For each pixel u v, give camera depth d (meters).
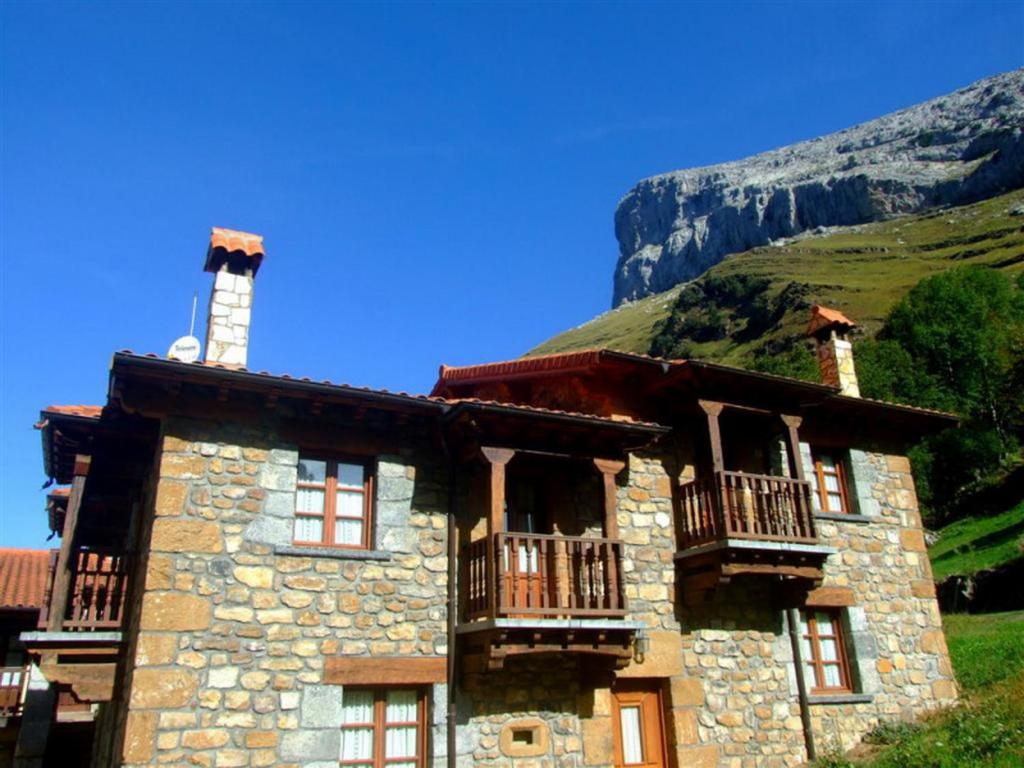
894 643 13.49
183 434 9.62
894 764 10.30
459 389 15.32
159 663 8.71
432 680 10.01
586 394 12.76
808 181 126.75
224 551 9.41
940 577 24.92
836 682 12.95
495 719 10.23
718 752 11.38
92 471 11.79
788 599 12.48
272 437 10.14
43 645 9.68
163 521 9.22
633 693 11.38
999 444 36.19
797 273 88.88
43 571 18.98
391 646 9.95
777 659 12.37
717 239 140.25
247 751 8.83
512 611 9.76
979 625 19.45
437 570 10.57
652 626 11.56
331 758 9.20
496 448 10.62
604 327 128.25
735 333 82.50
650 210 171.62
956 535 30.28
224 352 11.09
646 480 12.37
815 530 12.20
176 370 9.18
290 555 9.73
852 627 13.16
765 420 13.23
